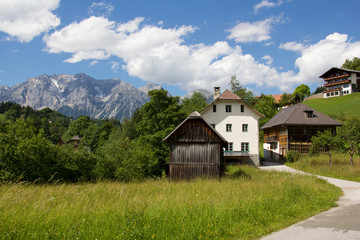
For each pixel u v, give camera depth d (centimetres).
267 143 5344
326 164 3288
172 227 736
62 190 1245
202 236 701
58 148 2878
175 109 4103
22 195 943
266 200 1128
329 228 832
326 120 4244
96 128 9619
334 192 1616
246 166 3678
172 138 2708
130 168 2997
